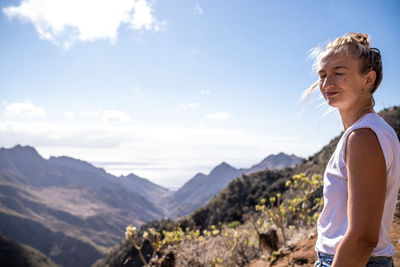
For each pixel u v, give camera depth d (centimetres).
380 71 104
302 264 364
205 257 505
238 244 507
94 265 7356
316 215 487
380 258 96
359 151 89
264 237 453
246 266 465
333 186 101
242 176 8200
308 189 500
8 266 14162
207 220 6103
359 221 85
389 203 95
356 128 93
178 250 481
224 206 6519
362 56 100
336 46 105
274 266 392
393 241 305
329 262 100
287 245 443
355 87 102
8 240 16300
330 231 100
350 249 85
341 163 98
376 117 96
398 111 1672
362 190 87
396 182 93
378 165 87
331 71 105
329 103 106
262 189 6775
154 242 433
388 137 90
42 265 15750
